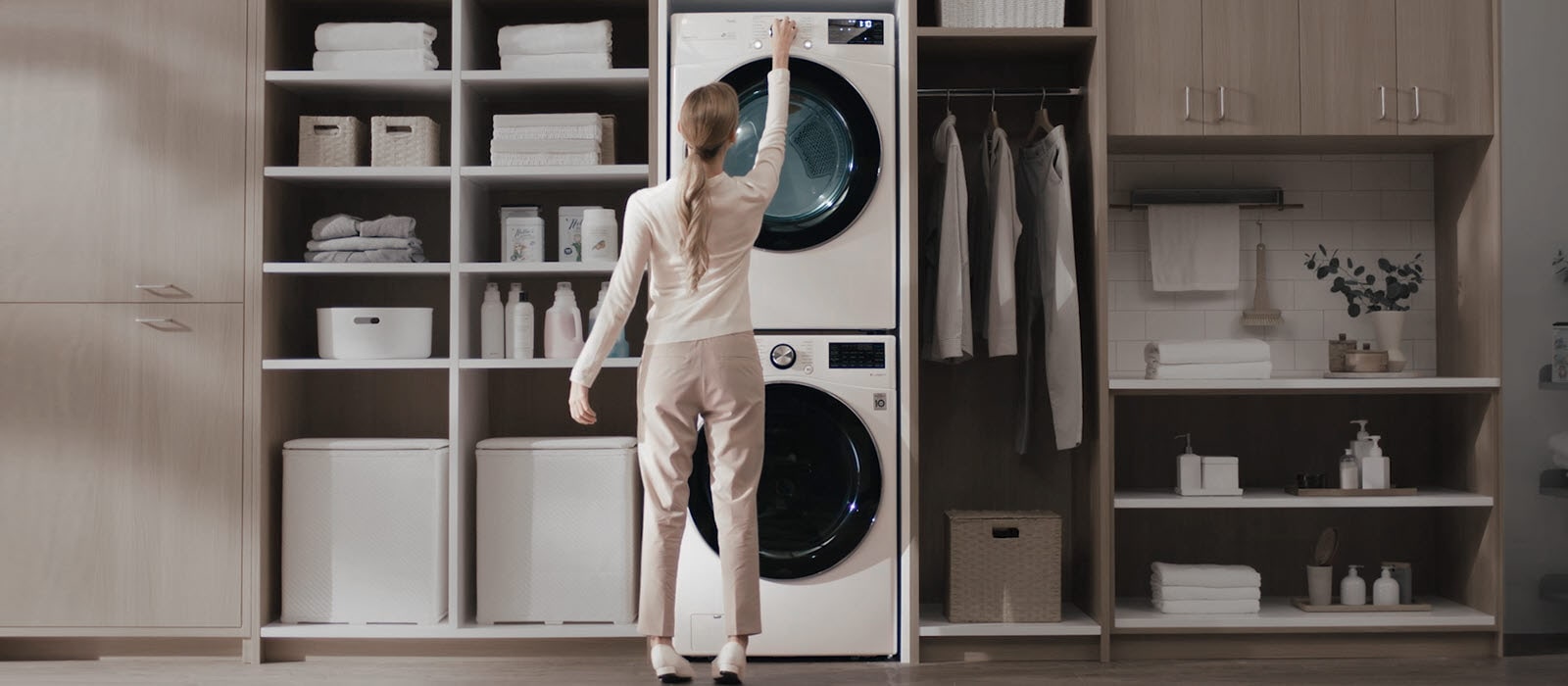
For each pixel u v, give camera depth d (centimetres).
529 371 376
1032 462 376
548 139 338
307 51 368
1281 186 379
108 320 330
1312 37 338
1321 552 347
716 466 289
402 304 380
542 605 329
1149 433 378
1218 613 336
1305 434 379
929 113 380
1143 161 379
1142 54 337
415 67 342
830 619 320
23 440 329
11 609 328
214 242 330
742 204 282
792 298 324
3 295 330
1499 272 336
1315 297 380
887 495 321
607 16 375
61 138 331
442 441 337
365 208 379
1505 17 376
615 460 329
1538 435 374
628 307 287
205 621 327
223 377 329
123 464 329
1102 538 330
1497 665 323
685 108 278
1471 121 338
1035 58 366
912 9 330
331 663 326
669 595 291
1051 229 337
